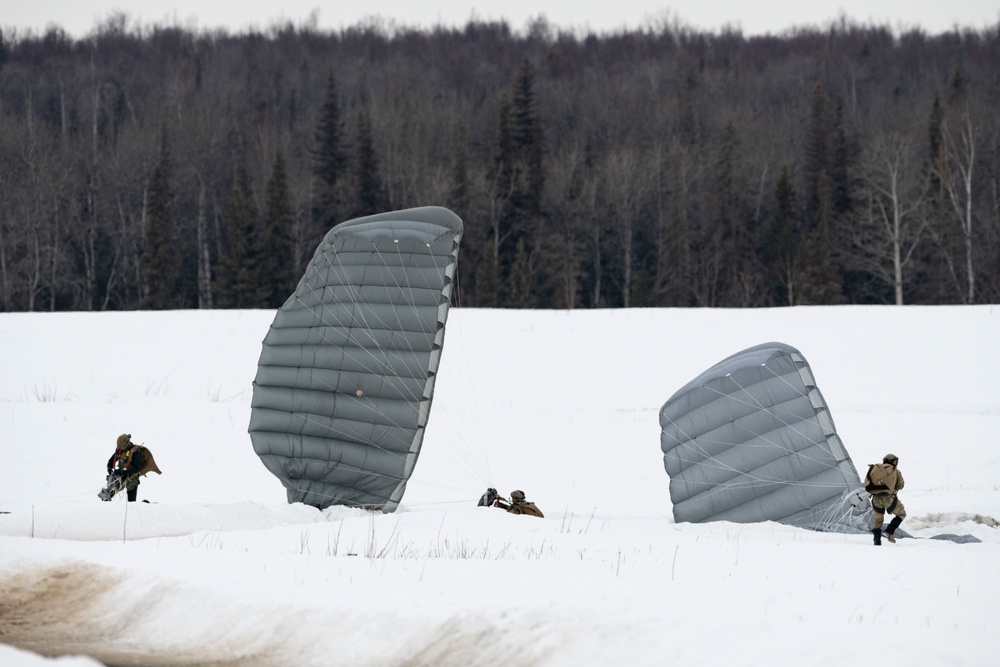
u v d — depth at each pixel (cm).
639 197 16600
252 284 14625
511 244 16162
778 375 3725
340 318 3900
